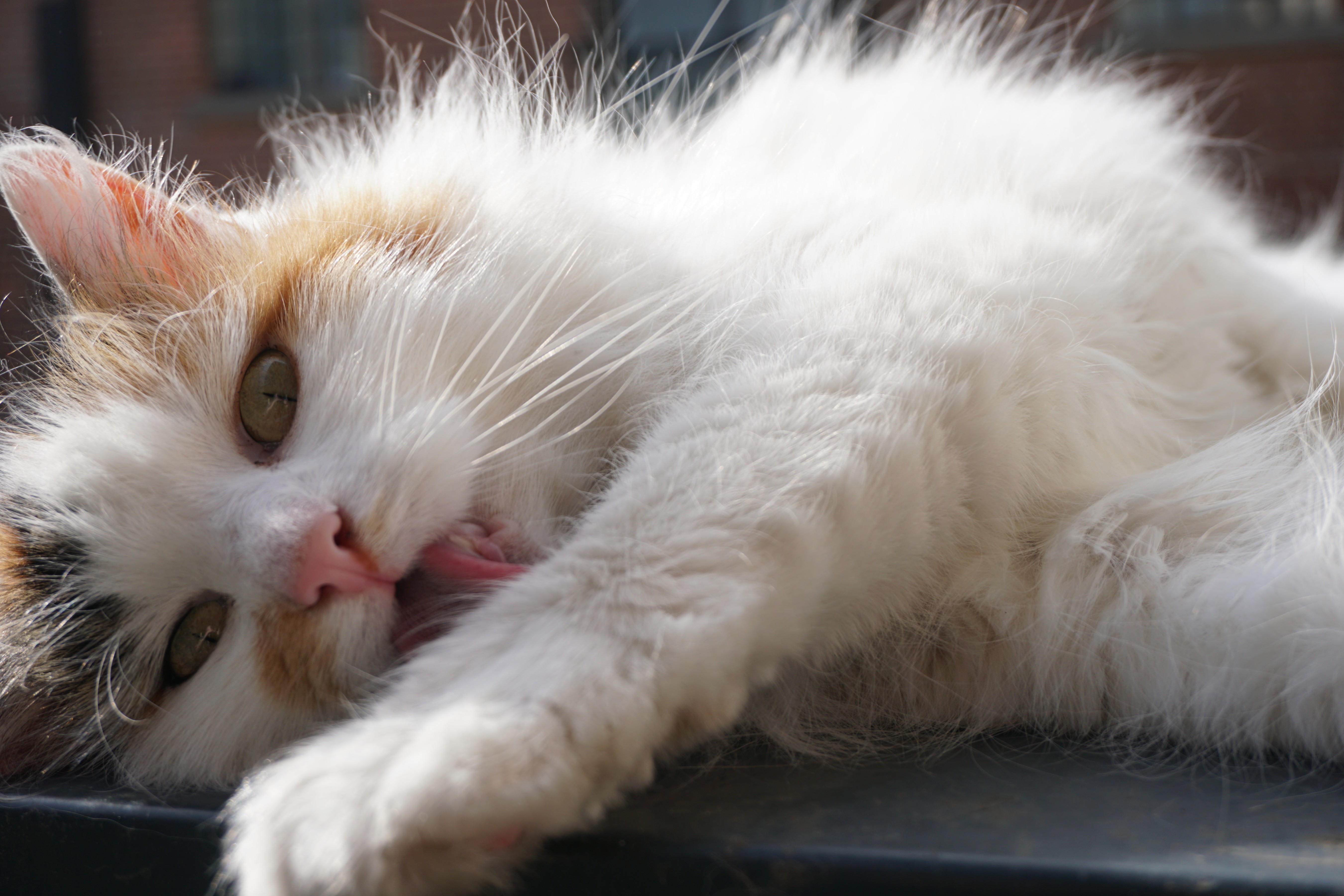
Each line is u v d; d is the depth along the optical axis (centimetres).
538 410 43
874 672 42
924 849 35
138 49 181
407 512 41
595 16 117
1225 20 164
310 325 43
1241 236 55
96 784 43
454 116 49
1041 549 42
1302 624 39
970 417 40
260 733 42
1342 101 158
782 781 39
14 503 44
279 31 185
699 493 38
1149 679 41
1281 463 43
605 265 45
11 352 48
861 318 41
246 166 75
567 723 35
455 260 44
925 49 56
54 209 46
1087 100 53
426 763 34
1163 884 34
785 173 50
